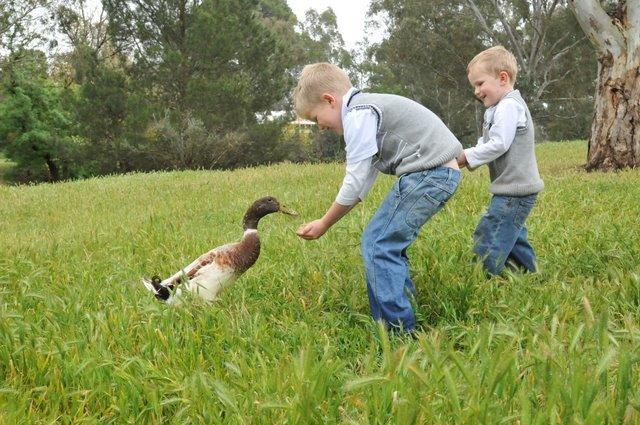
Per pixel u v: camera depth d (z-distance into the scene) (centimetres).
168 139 3297
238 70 3459
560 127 4556
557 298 400
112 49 4034
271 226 765
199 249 642
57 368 326
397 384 250
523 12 3991
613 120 1444
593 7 1437
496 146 445
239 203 1032
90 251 679
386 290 394
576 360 250
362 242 407
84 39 4431
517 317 362
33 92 4106
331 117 405
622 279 407
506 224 472
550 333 284
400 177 400
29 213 1148
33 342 350
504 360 238
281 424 255
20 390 312
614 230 561
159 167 3478
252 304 455
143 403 299
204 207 1021
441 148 391
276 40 3528
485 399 230
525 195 467
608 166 1456
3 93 4109
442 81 4303
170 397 307
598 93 1480
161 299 451
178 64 3284
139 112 3228
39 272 500
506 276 469
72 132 3662
